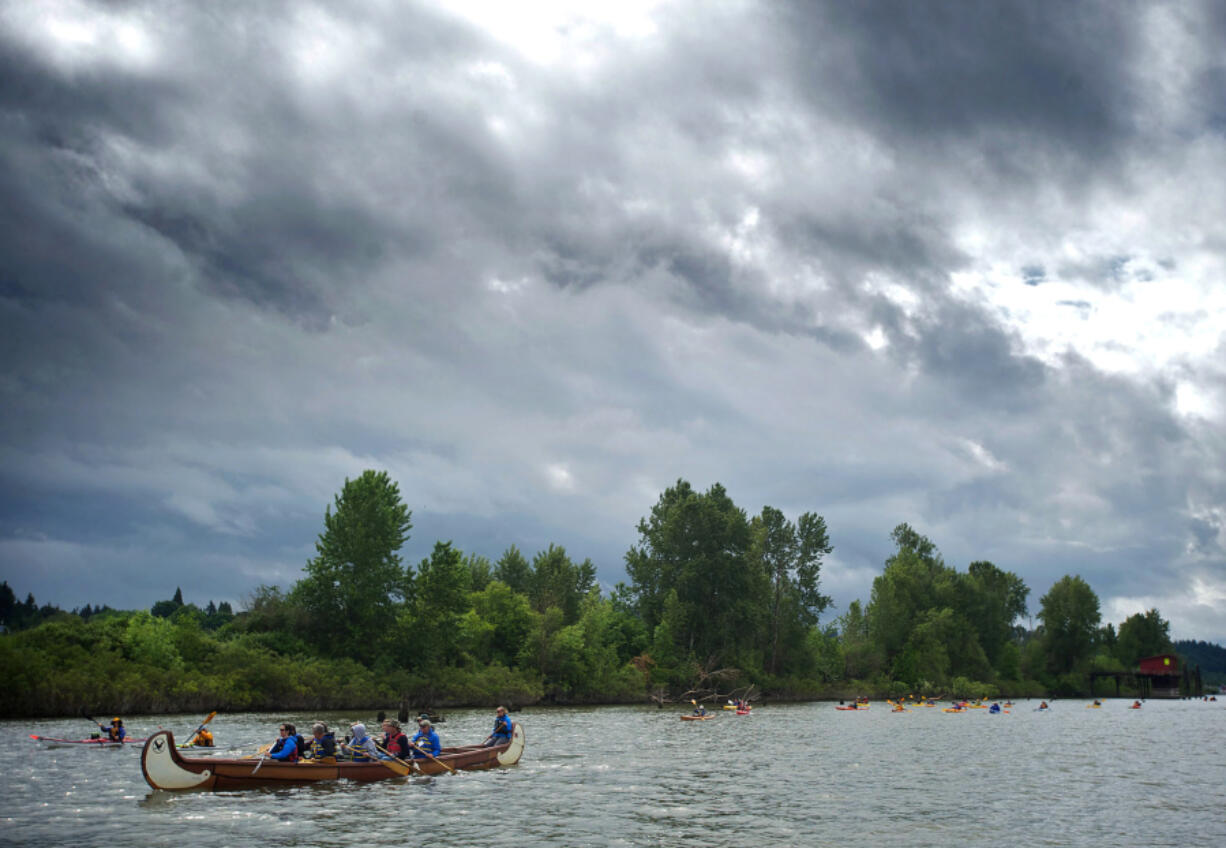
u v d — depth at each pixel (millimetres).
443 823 22359
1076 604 154875
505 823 22484
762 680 111375
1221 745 50938
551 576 112188
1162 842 21438
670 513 111688
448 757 31672
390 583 81750
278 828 21375
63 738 42500
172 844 19594
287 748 28359
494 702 86375
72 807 23812
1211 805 27281
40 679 55594
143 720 56250
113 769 31047
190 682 62969
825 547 122250
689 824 22781
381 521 81750
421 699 79875
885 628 130750
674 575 109875
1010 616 169625
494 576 121812
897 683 126000
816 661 123688
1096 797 28766
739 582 107938
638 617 114812
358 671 76125
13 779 28672
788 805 26062
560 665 95500
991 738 54844
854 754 42500
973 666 135125
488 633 95625
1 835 20422
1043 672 155250
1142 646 174000
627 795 27438
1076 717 86688
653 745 46000
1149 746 50062
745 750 43750
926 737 55250
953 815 24781
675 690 104438
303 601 80375
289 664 71500
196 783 26109
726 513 112000
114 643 65188
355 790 27125
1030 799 28109
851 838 21375
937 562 151625
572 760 37406
